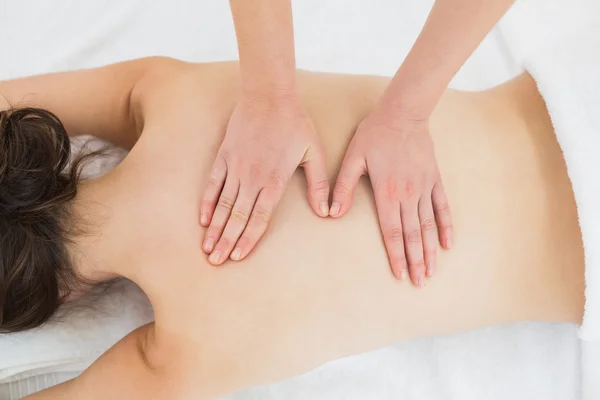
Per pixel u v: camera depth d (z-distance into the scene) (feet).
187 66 2.95
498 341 3.43
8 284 2.50
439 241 2.67
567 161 2.70
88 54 3.87
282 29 2.33
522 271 2.77
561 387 3.34
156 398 2.62
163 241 2.56
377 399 3.34
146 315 3.22
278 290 2.52
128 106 3.05
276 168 2.54
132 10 3.92
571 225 2.75
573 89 2.75
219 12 4.01
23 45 3.83
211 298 2.52
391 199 2.60
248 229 2.49
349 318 2.61
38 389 3.14
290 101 2.56
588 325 2.88
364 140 2.64
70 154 2.76
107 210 2.59
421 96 2.51
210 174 2.57
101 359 2.75
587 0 3.69
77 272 2.71
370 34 4.03
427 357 3.42
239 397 3.30
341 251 2.56
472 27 2.27
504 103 2.95
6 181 2.41
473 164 2.76
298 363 2.68
